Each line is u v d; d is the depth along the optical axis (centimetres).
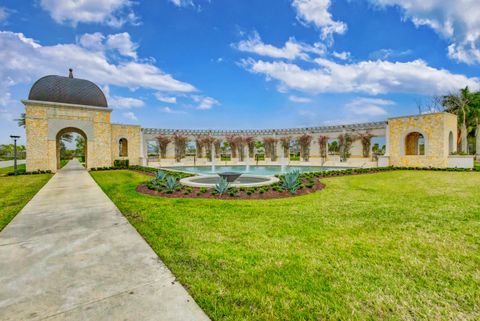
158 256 378
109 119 2361
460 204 716
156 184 1094
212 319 237
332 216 605
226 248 408
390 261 358
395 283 300
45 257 376
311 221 562
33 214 641
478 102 2980
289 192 929
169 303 260
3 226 539
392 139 2269
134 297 271
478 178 1360
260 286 295
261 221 565
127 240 448
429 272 327
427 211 642
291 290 287
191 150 4156
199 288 289
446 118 1978
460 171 1792
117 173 1886
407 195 883
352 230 496
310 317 241
